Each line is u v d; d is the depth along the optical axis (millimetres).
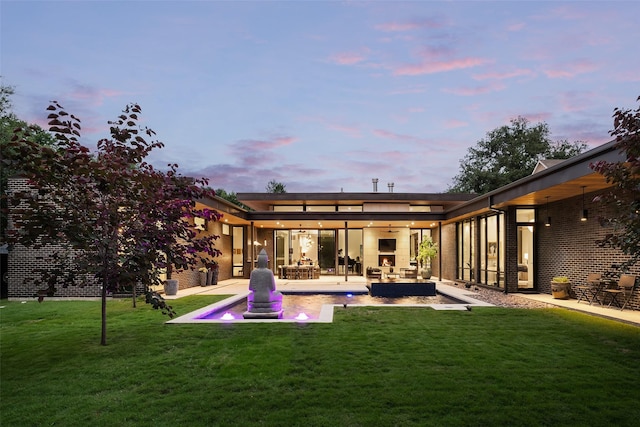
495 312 9797
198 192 6727
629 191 5258
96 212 6129
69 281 6281
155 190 6234
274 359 5695
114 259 6070
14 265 13891
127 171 6273
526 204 14492
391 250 23016
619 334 7363
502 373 5074
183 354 6008
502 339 6930
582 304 11312
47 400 4277
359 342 6668
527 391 4477
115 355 5984
